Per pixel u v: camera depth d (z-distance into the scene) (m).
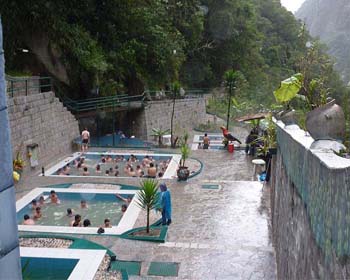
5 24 21.09
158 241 9.61
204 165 18.62
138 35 29.22
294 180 4.71
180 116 31.44
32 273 8.24
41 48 22.56
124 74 28.39
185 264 8.41
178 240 9.72
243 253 8.91
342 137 3.62
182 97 33.31
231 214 11.59
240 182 15.16
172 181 15.41
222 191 13.97
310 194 3.33
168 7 35.25
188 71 41.84
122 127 27.50
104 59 25.31
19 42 21.89
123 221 11.09
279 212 7.62
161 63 30.19
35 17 21.53
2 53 1.91
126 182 15.32
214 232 10.23
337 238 2.18
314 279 3.07
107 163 19.23
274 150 9.34
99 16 26.86
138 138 26.69
